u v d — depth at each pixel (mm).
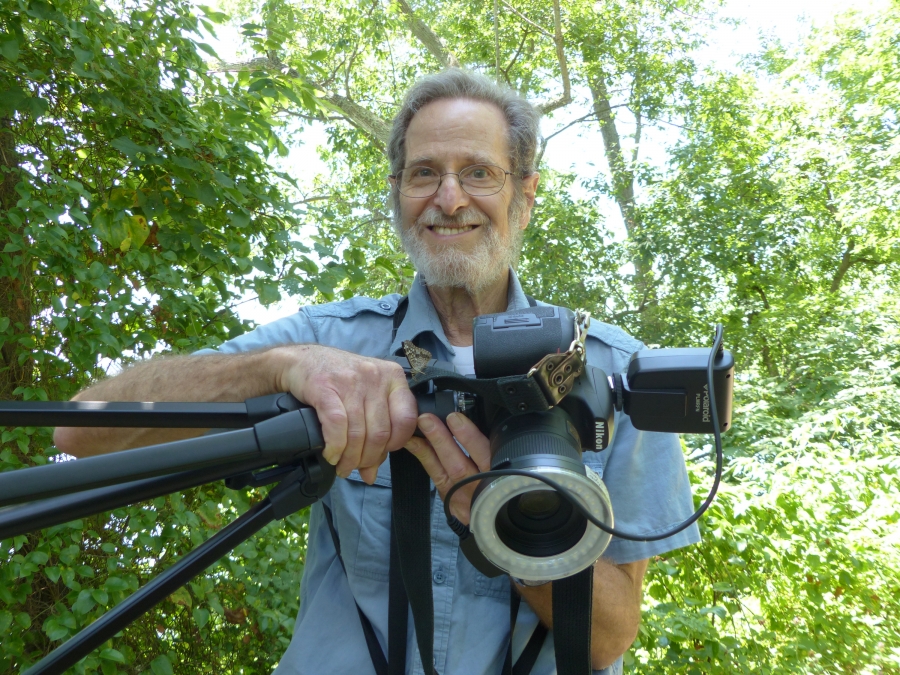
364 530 1272
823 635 3104
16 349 2410
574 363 874
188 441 750
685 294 11266
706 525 2932
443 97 1512
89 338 2289
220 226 2809
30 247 2246
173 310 2508
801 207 11539
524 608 1274
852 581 3271
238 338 1440
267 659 2963
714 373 938
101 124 2604
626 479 1323
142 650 2719
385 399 915
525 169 1561
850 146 11320
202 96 2936
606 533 802
